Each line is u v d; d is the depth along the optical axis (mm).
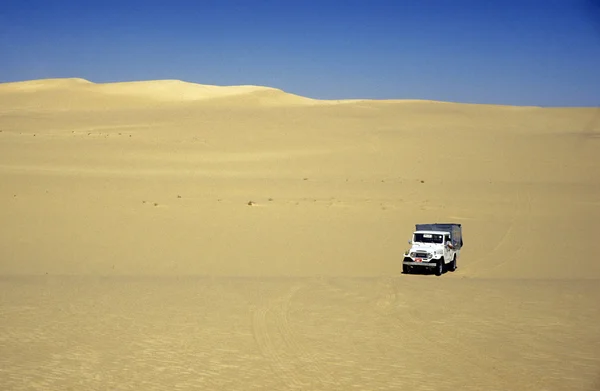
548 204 49219
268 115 105375
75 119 103938
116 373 12547
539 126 102312
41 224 39312
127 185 54750
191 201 48656
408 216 44594
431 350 14367
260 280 24578
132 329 16188
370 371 12773
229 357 13758
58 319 17234
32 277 25156
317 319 17484
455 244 30812
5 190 49594
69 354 13898
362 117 105000
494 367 13055
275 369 12906
